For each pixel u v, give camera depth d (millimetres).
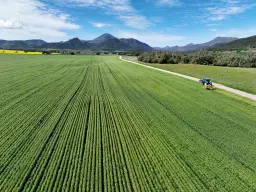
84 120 22547
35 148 16578
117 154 16156
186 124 22312
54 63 79875
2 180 12945
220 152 16938
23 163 14648
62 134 19109
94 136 18938
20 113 23984
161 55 97375
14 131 19469
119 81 44312
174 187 12867
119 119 23203
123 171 14172
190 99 31469
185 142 18469
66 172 13844
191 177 13812
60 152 16172
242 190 12852
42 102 28156
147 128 21094
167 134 19891
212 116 24688
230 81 45094
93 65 76000
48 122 21672
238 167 15047
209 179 13719
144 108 27062
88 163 14859
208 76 52094
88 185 12703
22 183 12711
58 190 12227
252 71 63312
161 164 15133
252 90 35875
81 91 34688
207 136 19688
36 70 57469
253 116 24828
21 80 42219
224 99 31469
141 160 15484
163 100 30844
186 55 99875
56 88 36281
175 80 46031
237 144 18281
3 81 40625
